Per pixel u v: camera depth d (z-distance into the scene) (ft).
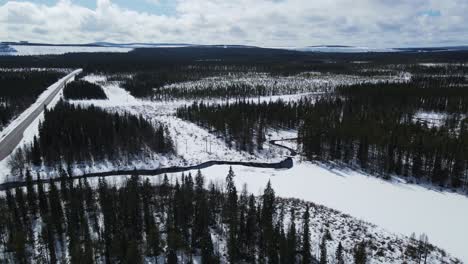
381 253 162.50
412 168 290.97
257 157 333.62
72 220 180.96
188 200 193.36
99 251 165.07
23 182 261.65
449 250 179.42
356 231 183.01
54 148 302.04
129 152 317.83
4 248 170.71
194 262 159.02
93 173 287.28
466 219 216.13
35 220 195.72
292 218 187.42
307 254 147.84
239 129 372.58
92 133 329.52
